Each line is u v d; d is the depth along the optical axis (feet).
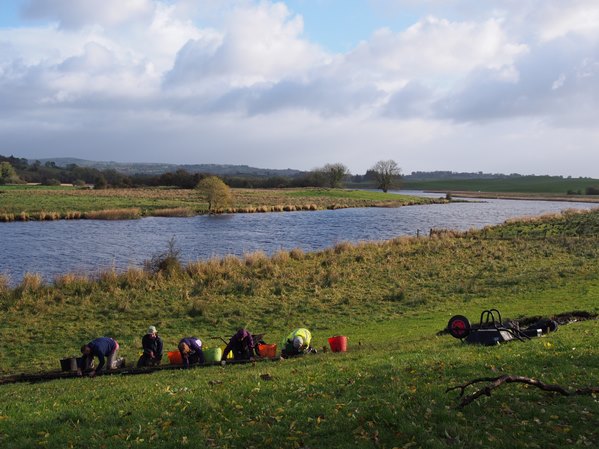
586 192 536.01
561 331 47.52
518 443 21.99
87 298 79.56
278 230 187.21
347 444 23.25
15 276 103.19
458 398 27.50
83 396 36.04
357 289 84.94
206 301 78.33
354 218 240.53
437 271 96.63
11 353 57.77
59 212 223.10
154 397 32.99
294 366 41.86
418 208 320.91
